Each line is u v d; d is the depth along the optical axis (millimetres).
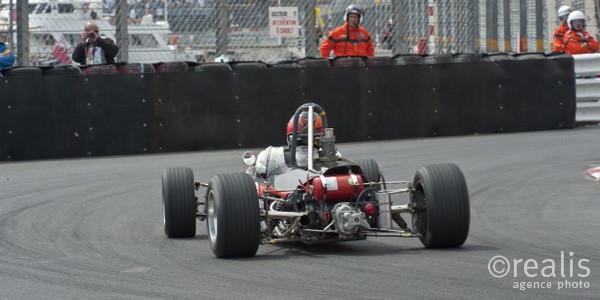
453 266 23641
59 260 26594
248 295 20875
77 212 36594
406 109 59312
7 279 23859
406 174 43781
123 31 60219
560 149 51750
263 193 28312
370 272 23219
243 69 56938
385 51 65562
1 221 34656
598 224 30578
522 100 61250
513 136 59031
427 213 25750
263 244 26547
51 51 62250
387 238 29594
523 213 33406
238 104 56969
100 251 28125
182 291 21625
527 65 61250
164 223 30875
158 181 44844
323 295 20594
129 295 21391
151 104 55844
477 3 70125
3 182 45906
